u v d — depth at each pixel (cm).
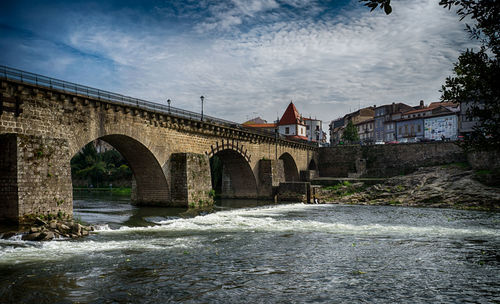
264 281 1405
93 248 1941
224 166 5878
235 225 3003
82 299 1166
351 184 6488
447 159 6731
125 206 4072
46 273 1447
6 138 2214
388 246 2147
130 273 1477
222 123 4947
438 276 1499
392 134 9912
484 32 796
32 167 2256
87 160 10025
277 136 6506
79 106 2853
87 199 5603
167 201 3878
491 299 1223
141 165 3872
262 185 5875
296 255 1878
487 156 5406
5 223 2186
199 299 1192
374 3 678
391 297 1234
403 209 4622
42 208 2302
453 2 745
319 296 1237
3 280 1349
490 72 823
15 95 2375
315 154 8244
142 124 3491
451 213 4103
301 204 5350
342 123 13738
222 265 1645
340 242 2269
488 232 2708
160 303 1147
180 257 1789
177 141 3988
